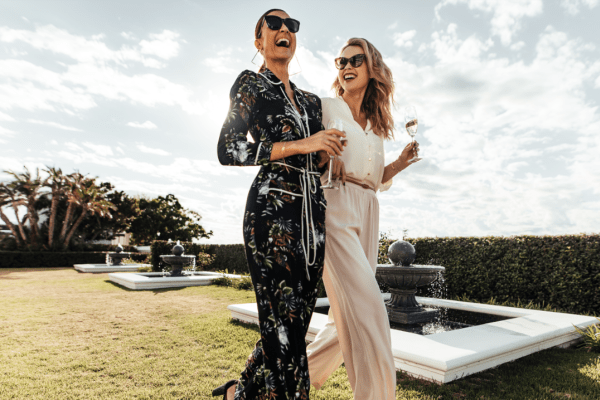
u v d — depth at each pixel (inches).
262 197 62.2
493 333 153.1
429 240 354.6
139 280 424.2
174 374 126.6
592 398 107.2
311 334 159.9
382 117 96.7
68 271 823.7
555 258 278.1
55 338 182.4
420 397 106.6
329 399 103.6
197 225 1633.9
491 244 312.8
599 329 175.5
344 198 80.0
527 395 108.7
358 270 72.4
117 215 1466.5
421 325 189.3
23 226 1326.3
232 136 63.1
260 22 77.1
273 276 59.6
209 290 406.9
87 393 109.0
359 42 92.6
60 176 1315.2
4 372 129.1
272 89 67.6
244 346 163.2
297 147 61.4
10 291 401.4
